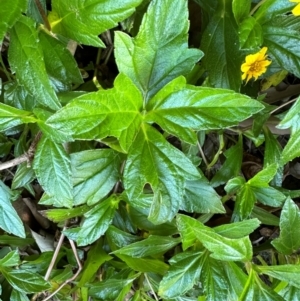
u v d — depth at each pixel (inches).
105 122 10.8
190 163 11.5
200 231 12.5
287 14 14.1
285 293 14.0
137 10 14.4
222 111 11.0
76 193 14.1
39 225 18.0
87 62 18.0
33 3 12.6
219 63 13.6
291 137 12.6
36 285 14.8
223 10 13.4
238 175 16.0
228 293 13.5
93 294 15.6
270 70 15.4
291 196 16.0
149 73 11.6
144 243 14.3
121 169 14.5
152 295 16.6
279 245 13.9
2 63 15.6
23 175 14.8
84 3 11.4
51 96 11.6
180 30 11.4
